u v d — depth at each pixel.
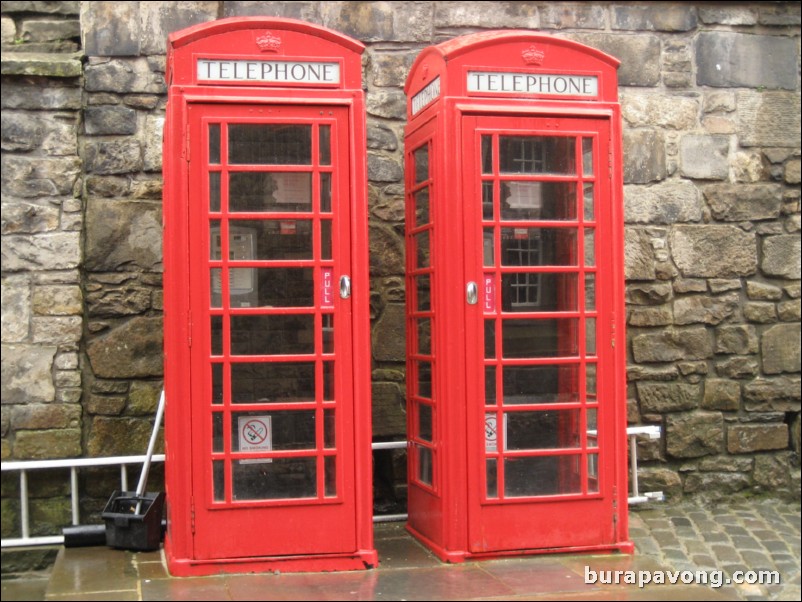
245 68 5.04
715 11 7.23
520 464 5.35
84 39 6.39
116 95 6.41
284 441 5.10
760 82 7.29
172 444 4.98
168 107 5.09
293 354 5.09
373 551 5.15
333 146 5.10
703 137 7.18
